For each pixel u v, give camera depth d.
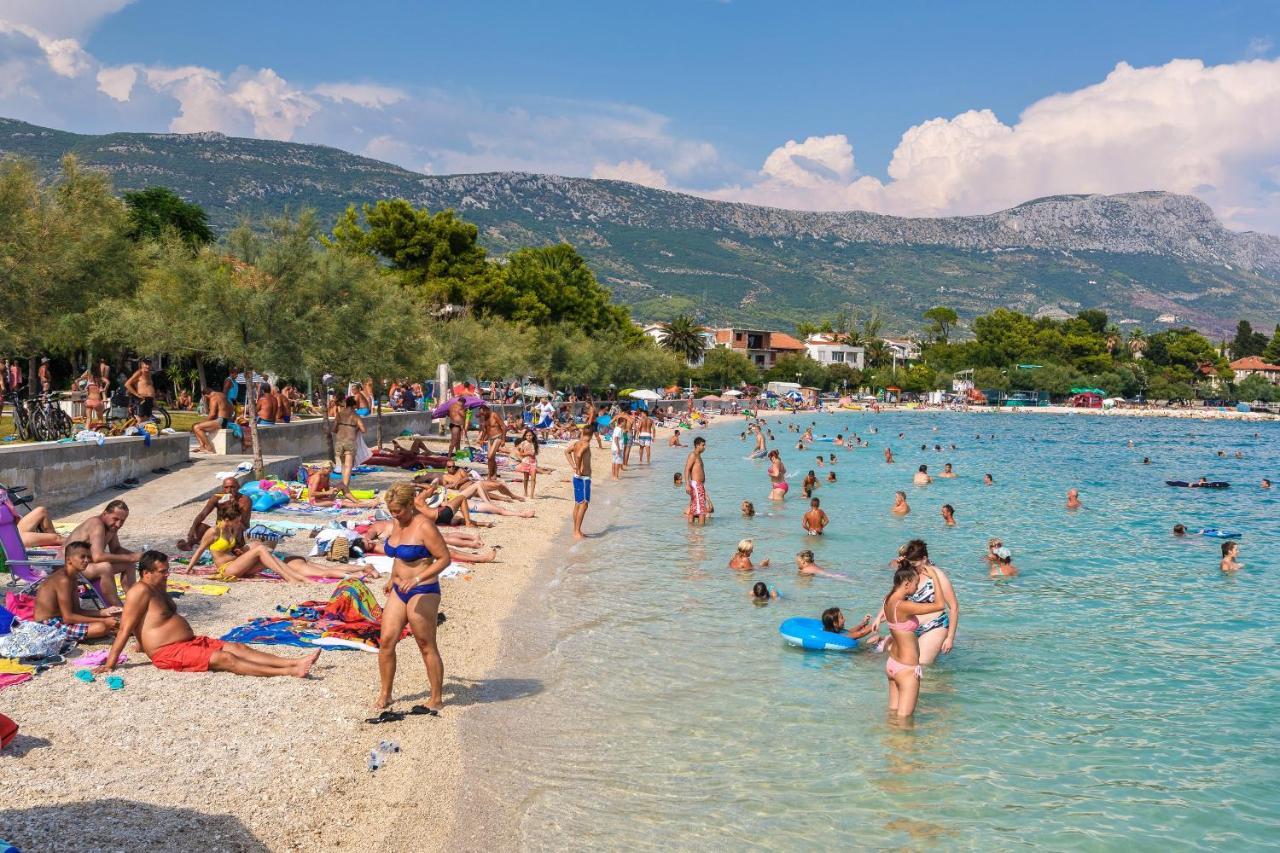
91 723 7.82
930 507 27.69
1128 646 12.66
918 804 7.64
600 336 88.00
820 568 17.42
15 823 5.98
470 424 43.41
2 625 9.58
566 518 23.41
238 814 6.54
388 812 6.98
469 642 11.77
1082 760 8.66
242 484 19.92
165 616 9.43
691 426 74.75
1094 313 181.88
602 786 7.80
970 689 10.70
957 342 183.25
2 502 11.34
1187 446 67.12
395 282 47.81
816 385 148.25
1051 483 36.59
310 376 26.91
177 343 23.36
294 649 10.36
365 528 16.86
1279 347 191.12
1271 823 7.43
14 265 19.00
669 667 11.12
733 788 7.85
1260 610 14.87
